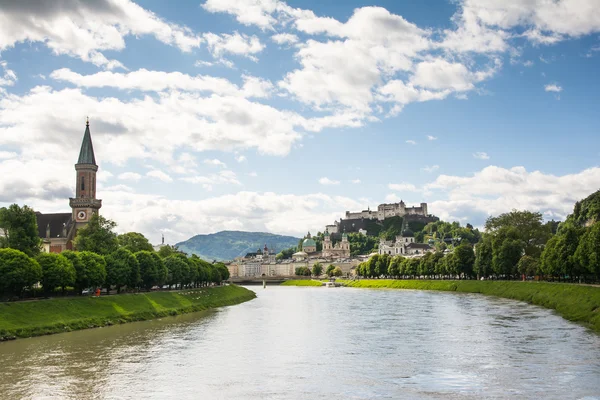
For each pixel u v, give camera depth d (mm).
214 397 79250
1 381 87250
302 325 159250
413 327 149125
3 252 145500
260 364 101312
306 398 78312
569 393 77688
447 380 86812
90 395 79688
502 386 82250
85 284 173500
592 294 157500
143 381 88062
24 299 156875
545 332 128750
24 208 173125
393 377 89812
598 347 108812
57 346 118750
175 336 136000
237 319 178250
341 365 99875
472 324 148875
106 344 122188
